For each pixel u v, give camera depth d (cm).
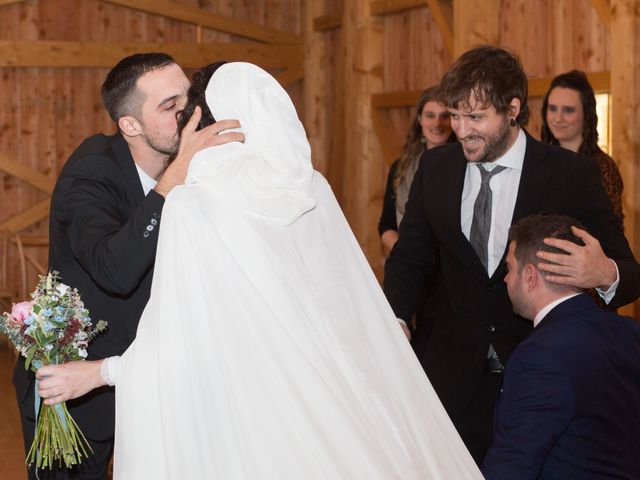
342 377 184
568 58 545
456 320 296
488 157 280
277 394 174
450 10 671
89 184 258
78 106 865
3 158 843
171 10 888
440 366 299
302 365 175
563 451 231
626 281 260
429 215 300
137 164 270
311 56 919
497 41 611
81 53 857
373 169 791
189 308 181
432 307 376
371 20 779
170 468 178
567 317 241
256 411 173
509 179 287
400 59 755
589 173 283
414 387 200
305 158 199
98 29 871
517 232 255
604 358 233
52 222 266
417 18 725
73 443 230
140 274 224
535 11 572
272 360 175
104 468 277
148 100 260
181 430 178
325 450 170
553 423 227
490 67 272
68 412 252
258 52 923
